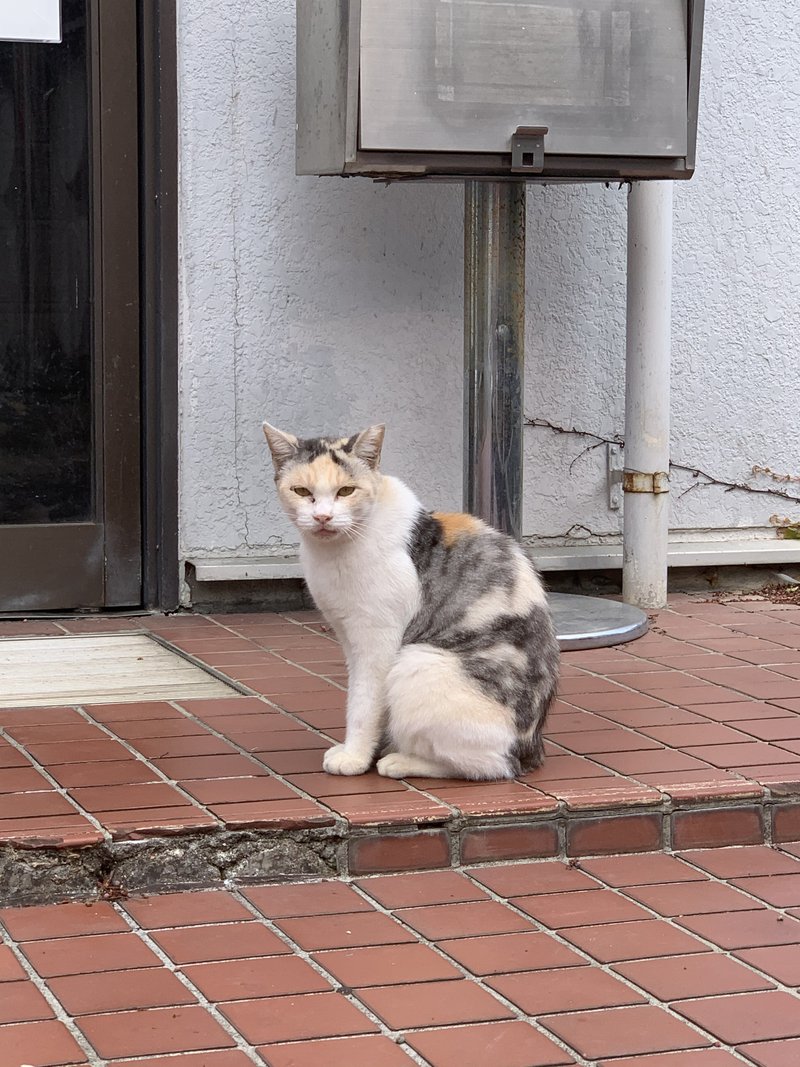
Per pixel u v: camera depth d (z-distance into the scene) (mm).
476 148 4043
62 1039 3152
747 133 4703
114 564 4484
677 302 4707
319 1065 3121
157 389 4453
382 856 3508
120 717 3871
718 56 4668
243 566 4461
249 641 4305
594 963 3309
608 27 4074
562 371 4664
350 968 3285
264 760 3695
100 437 4445
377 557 3615
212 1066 3117
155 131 4402
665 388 4543
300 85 4266
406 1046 3156
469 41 4023
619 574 4727
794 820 3643
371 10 3982
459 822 3525
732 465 4785
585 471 4703
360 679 3658
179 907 3414
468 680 3604
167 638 4320
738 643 4336
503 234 4266
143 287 4438
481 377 4305
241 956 3307
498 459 4312
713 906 3439
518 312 4293
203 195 4430
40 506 4449
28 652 4230
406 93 4012
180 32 4383
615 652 4273
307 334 4516
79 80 4375
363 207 4508
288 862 3486
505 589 3656
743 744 3789
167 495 4473
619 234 4664
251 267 4469
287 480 3629
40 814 3484
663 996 3248
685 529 4781
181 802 3531
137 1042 3150
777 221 4746
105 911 3402
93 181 4395
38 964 3281
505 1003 3230
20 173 4371
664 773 3668
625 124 4098
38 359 4414
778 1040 3176
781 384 4793
